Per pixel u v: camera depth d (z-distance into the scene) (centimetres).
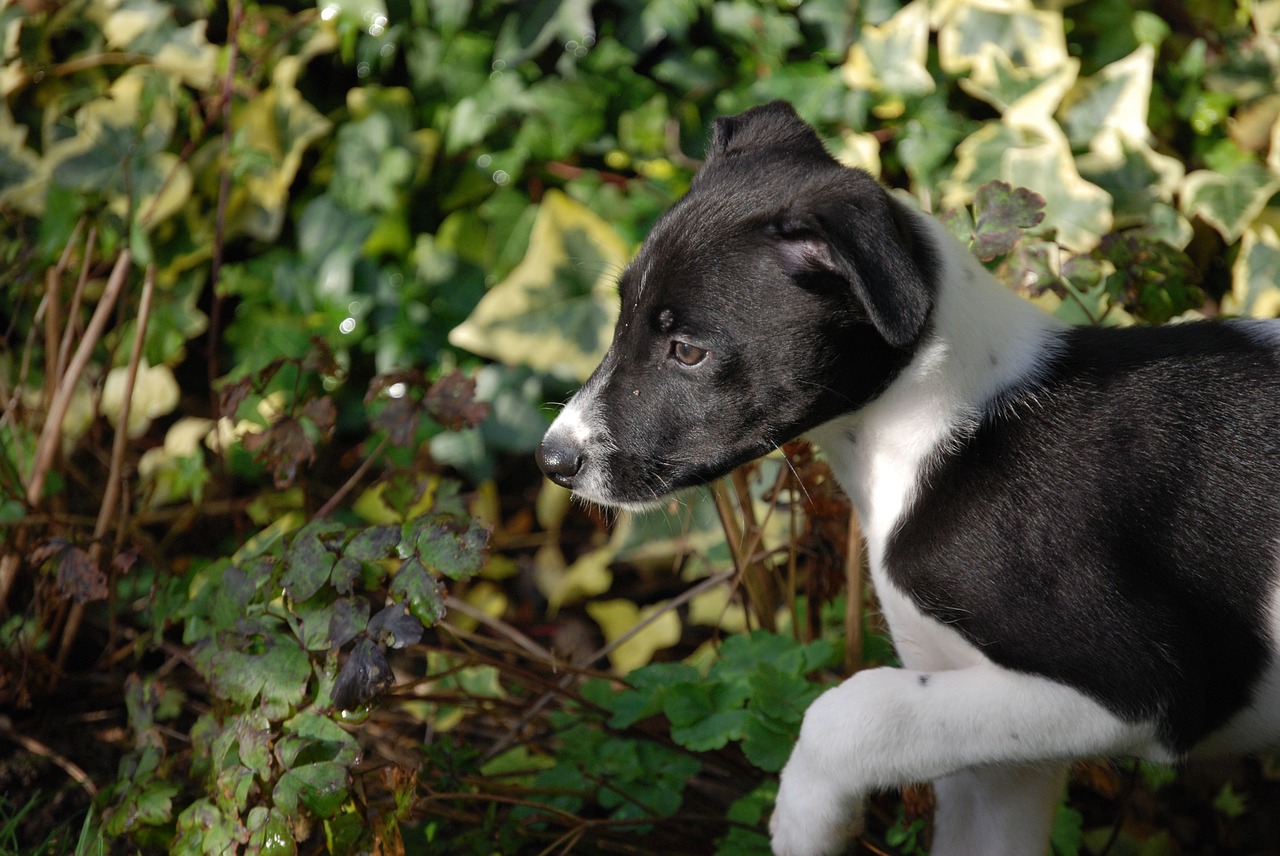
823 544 396
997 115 509
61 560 368
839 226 281
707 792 409
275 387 509
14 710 428
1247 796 433
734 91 522
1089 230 453
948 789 348
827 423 321
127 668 454
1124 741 295
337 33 521
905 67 499
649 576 536
